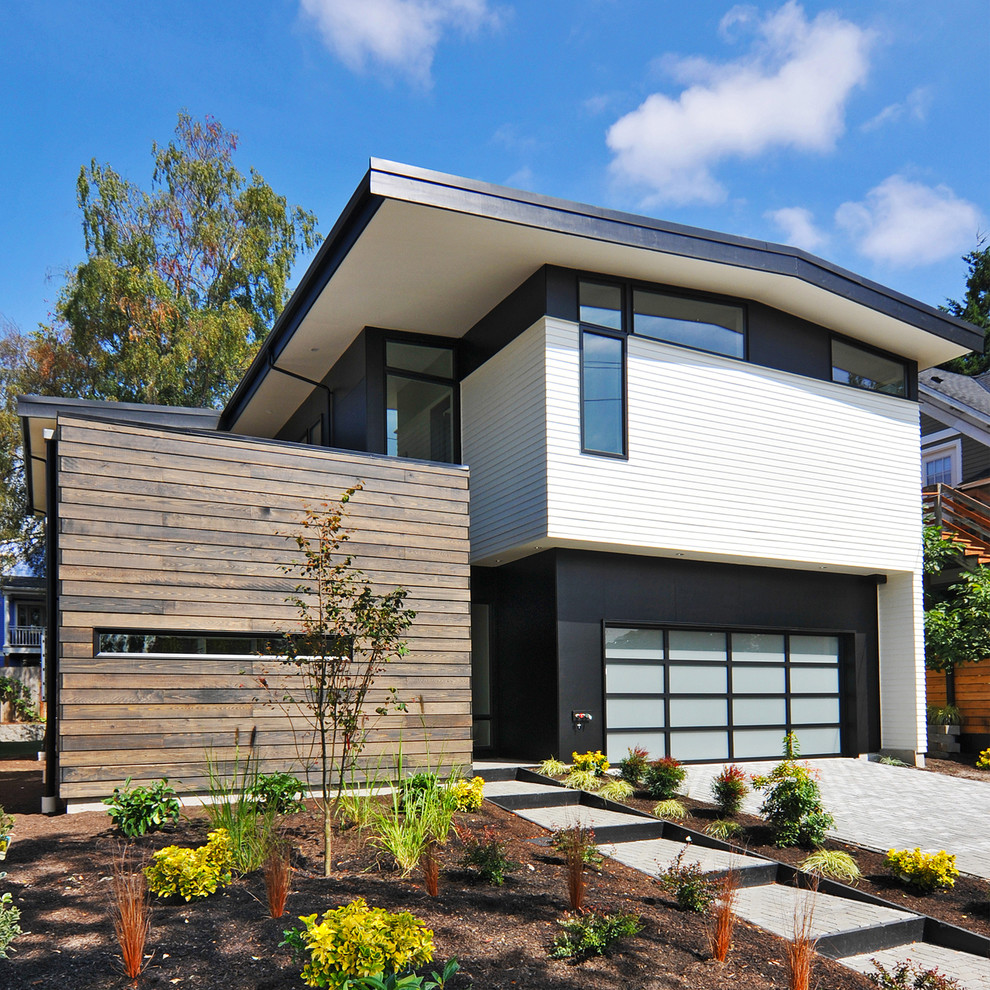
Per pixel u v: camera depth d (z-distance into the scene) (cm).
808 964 468
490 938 485
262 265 2631
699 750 1202
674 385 1171
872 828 871
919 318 1332
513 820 801
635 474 1118
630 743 1138
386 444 1252
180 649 817
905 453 1399
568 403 1083
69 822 709
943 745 1392
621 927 494
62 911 489
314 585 885
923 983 488
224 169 2709
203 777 800
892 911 628
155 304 2394
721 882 602
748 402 1234
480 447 1237
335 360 1400
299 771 849
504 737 1202
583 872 616
